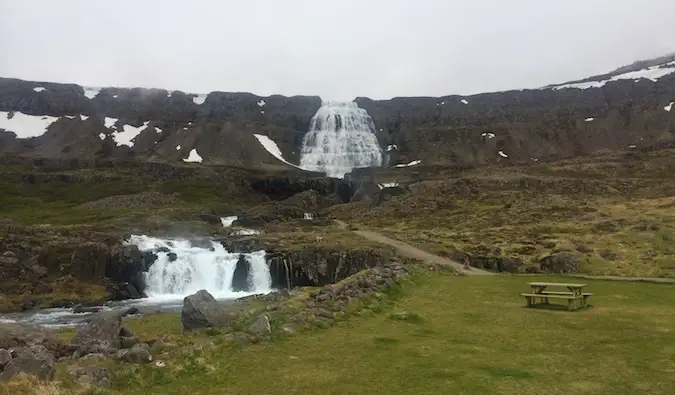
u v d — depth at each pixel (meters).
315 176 175.88
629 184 121.19
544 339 18.00
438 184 131.12
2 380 11.70
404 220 103.00
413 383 13.05
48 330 19.55
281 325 18.98
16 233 69.56
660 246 54.84
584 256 53.09
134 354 14.72
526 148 194.12
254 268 66.56
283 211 117.50
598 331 19.30
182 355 15.20
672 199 95.38
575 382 13.19
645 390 12.59
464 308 24.39
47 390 11.00
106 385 12.36
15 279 58.50
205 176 153.38
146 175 152.88
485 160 187.50
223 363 14.68
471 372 13.98
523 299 27.41
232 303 35.81
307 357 15.45
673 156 147.75
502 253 59.72
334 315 21.03
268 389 12.57
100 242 67.81
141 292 64.25
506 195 115.25
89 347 16.39
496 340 17.84
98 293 59.25
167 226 87.44
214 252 71.44
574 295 24.61
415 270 39.25
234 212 118.06
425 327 19.94
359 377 13.53
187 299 21.11
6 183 133.25
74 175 144.50
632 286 33.38
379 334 18.58
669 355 15.80
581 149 186.12
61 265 63.09
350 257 64.44
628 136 188.50
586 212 88.69
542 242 63.53
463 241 71.12
